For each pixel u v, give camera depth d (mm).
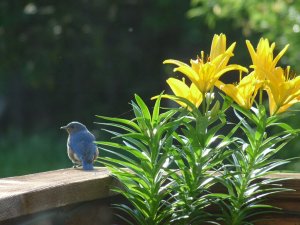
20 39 34500
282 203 6617
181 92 6250
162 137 6688
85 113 36406
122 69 36531
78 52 34969
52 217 6004
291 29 19094
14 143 33156
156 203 6207
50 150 29938
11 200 5387
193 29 33062
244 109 6148
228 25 30172
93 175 6555
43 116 37250
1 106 37438
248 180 6262
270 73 6055
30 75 34125
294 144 18594
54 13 34875
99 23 36000
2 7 34406
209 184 6340
